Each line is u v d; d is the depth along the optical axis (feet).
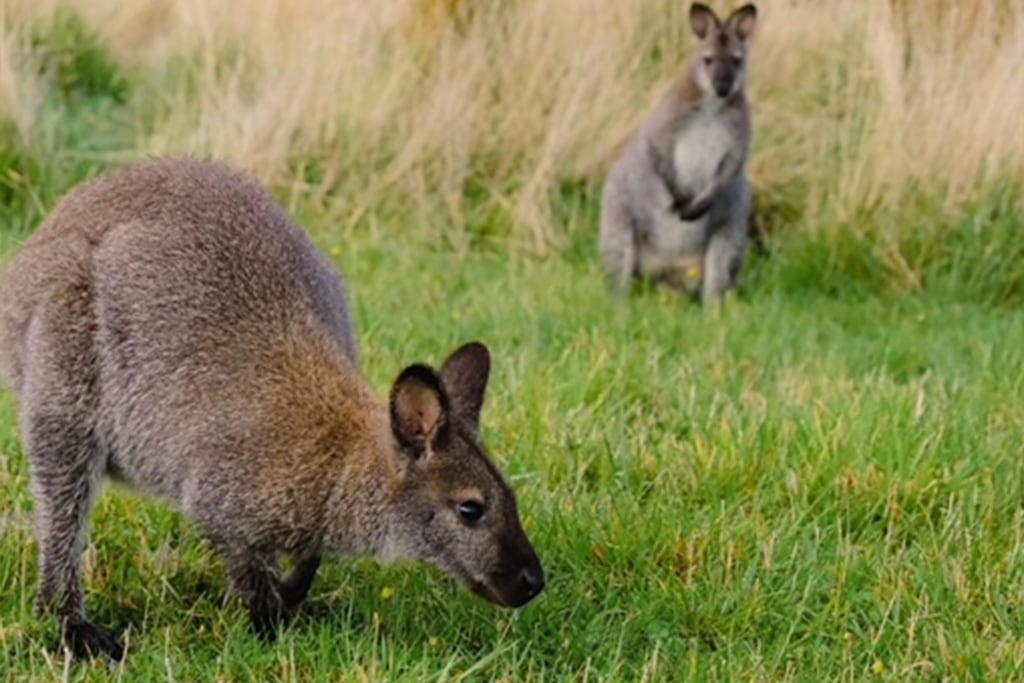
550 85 92.38
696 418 58.85
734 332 73.41
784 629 45.34
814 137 92.27
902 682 42.73
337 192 88.12
